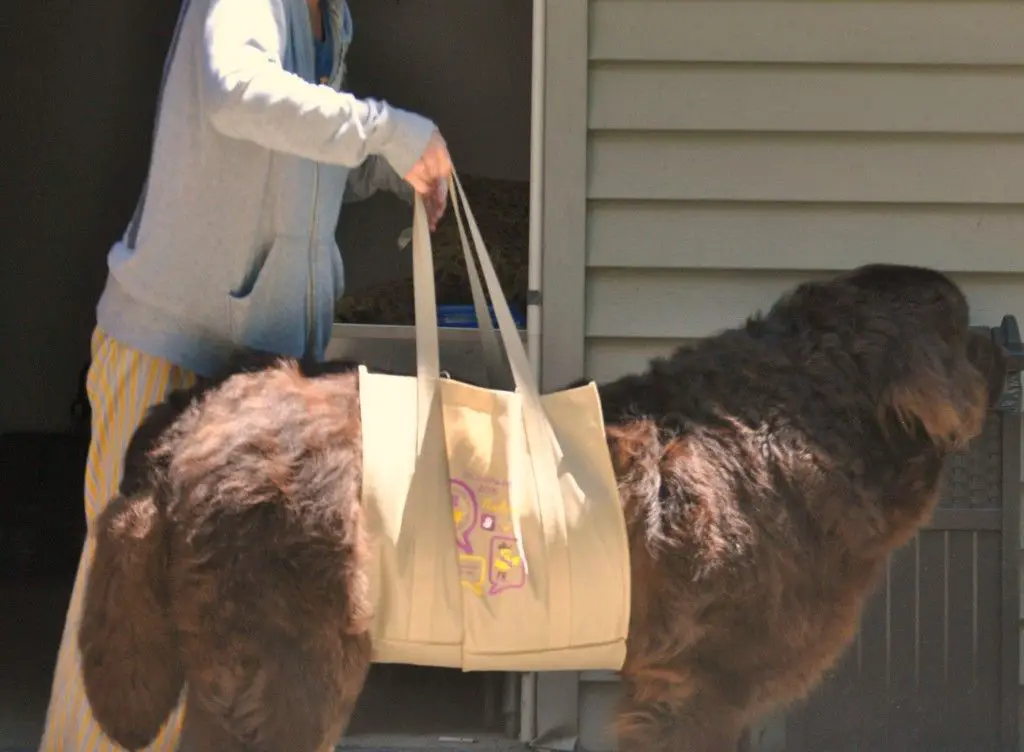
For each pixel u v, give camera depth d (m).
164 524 2.31
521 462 2.48
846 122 3.84
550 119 3.82
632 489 2.50
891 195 3.85
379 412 2.42
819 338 2.71
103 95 7.93
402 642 2.38
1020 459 3.70
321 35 2.98
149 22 7.89
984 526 3.68
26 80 7.90
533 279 3.85
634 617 2.50
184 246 2.70
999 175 3.85
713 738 2.56
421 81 6.50
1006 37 3.83
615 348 3.88
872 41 3.83
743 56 3.83
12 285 7.99
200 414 2.37
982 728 3.70
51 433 7.74
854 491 2.62
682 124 3.84
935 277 2.86
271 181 2.67
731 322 3.87
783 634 2.56
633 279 3.88
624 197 3.85
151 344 2.76
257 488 2.28
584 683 3.84
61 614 5.98
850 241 3.87
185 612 2.29
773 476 2.56
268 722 2.30
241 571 2.27
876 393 2.68
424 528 2.38
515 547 2.41
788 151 3.86
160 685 2.39
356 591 2.30
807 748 3.73
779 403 2.61
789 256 3.86
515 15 6.49
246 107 2.40
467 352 3.91
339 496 2.31
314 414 2.38
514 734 3.97
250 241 2.70
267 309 2.74
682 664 2.54
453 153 6.50
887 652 3.72
